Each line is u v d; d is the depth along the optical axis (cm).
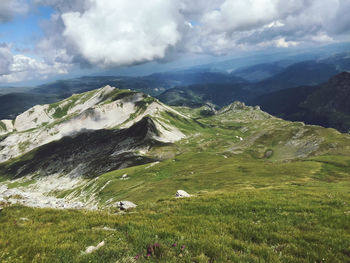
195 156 16875
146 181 12738
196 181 9119
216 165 13012
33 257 716
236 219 1113
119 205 1847
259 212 1223
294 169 9281
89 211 1484
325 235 869
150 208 1551
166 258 677
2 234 949
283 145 19800
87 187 16925
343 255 705
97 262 671
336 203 1411
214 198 1661
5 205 1523
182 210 1352
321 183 5481
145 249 739
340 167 9606
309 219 1080
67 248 771
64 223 1139
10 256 704
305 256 705
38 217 1286
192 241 786
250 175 8975
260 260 670
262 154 19175
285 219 1096
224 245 757
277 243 813
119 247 754
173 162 15950
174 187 8875
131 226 981
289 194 1919
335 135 17662
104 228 1035
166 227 978
